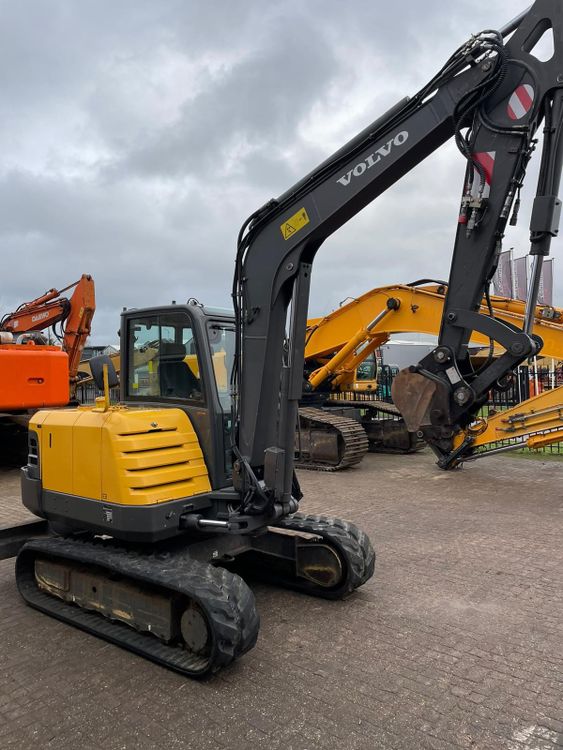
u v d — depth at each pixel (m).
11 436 10.92
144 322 4.66
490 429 8.98
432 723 2.98
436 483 9.19
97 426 4.00
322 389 12.59
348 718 3.02
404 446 12.30
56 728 2.97
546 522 6.75
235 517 3.95
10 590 4.91
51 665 3.61
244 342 4.14
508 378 3.89
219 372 4.36
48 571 4.50
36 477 4.63
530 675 3.43
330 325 11.71
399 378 4.12
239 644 3.35
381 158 3.76
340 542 4.46
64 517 4.32
